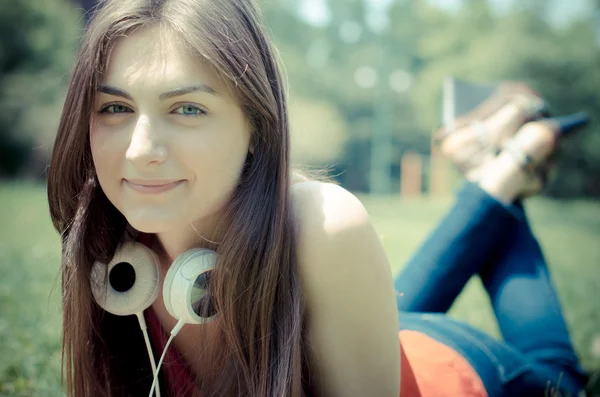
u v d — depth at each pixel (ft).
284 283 4.11
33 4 61.16
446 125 7.39
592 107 80.59
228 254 3.96
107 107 3.97
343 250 4.08
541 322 6.25
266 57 4.20
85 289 4.42
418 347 5.20
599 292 13.48
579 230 33.09
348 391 4.34
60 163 4.29
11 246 16.38
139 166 3.76
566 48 82.28
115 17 3.84
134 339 4.94
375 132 115.55
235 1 4.10
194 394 4.64
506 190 6.61
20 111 56.54
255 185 4.06
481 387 5.08
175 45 3.75
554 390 5.75
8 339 7.90
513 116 7.09
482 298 12.53
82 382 4.70
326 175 5.47
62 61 59.57
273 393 3.99
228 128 3.90
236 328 4.05
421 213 37.86
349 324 4.21
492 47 85.40
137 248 4.39
